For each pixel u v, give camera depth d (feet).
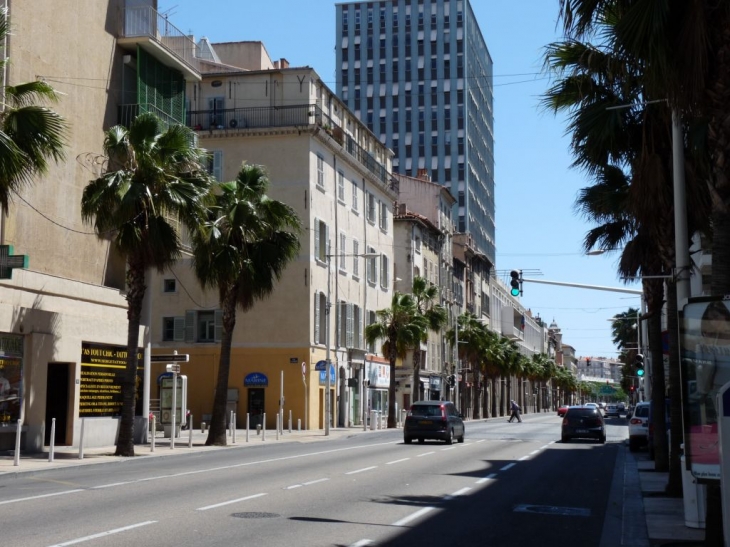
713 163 36.01
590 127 52.54
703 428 33.60
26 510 43.34
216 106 175.52
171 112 119.03
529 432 169.58
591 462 88.02
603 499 54.95
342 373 189.37
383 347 197.36
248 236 107.24
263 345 168.66
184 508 44.55
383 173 223.51
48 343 89.92
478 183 434.71
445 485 60.70
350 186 197.47
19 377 86.02
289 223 110.93
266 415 167.22
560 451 106.52
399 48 420.77
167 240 85.10
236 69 180.65
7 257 72.90
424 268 266.36
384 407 225.15
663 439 75.10
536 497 55.11
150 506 45.29
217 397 109.60
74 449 92.22
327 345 152.15
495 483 63.36
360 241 204.13
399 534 37.99
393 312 194.90
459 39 414.41
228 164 172.65
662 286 72.49
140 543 33.35
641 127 55.21
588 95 53.16
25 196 89.71
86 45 102.27
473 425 220.23
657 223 56.29
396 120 414.62
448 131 407.85
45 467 68.69
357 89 421.18
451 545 35.76
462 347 293.64
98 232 86.02
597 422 132.46
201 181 89.15
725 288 34.86
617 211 68.03
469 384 331.98
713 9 34.32
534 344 549.13
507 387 398.83
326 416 145.28
